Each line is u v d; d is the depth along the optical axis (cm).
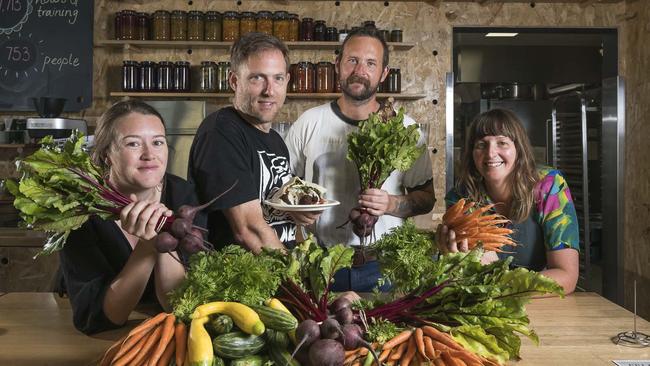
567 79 566
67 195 133
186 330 118
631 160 447
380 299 145
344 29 429
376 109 254
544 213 223
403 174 254
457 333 127
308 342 110
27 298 195
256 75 202
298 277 138
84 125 402
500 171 225
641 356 143
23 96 444
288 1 444
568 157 474
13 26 441
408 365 120
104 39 447
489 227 177
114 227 161
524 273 128
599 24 452
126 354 114
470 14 452
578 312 181
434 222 415
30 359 139
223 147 198
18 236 356
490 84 551
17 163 132
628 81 450
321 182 251
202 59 444
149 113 155
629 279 448
